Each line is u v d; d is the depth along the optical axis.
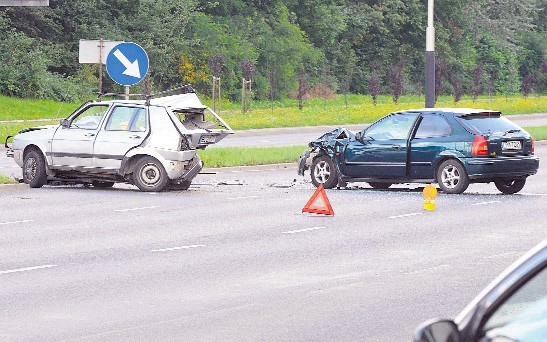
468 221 36.56
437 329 8.07
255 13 180.75
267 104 165.12
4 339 18.78
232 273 25.84
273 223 35.66
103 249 29.69
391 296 23.00
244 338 18.95
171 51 159.88
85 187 48.97
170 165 46.09
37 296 22.83
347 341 18.78
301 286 24.16
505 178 46.00
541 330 8.02
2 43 136.12
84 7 154.62
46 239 31.70
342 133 49.12
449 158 46.22
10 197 43.91
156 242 31.12
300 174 50.06
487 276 25.58
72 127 47.62
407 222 36.25
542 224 35.81
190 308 21.61
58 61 149.88
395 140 47.31
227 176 54.66
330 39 194.12
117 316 20.81
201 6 178.38
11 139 77.69
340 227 34.75
